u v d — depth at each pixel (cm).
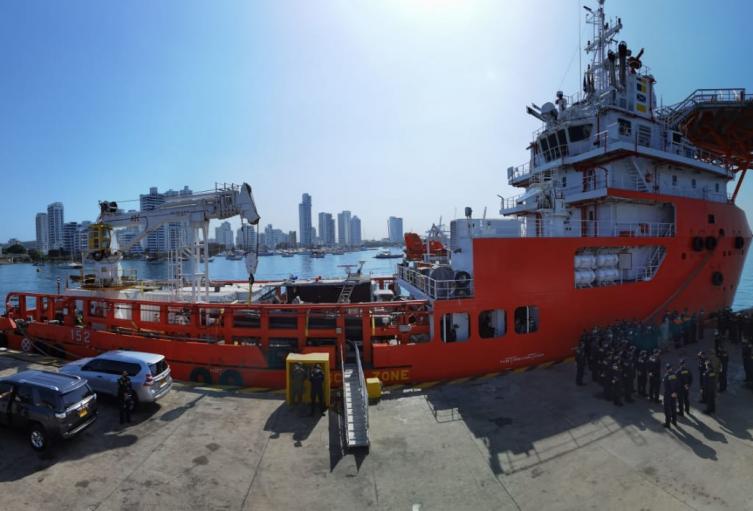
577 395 1310
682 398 1155
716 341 1571
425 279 1623
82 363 1285
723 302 2225
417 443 1027
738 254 2320
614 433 1062
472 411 1205
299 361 1251
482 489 839
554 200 1738
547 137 2147
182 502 795
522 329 1625
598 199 1873
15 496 796
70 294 1975
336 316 1469
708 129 2430
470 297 1471
